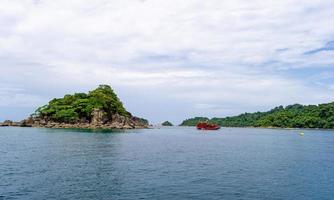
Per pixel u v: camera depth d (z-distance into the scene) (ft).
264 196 143.74
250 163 242.37
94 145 357.61
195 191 148.66
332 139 594.65
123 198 135.74
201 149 357.41
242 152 329.52
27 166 205.87
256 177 184.85
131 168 206.28
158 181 167.73
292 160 264.31
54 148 317.63
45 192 142.41
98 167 207.41
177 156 278.46
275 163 244.63
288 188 158.71
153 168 208.03
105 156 262.88
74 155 265.34
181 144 430.61
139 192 145.18
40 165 211.00
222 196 141.69
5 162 220.02
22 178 168.66
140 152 302.45
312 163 246.47
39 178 169.78
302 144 459.73
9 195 136.56
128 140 460.55
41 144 358.64
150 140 490.49
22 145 344.69
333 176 191.01
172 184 161.38
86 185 156.25
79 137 478.59
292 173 200.23
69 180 166.50
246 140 551.18
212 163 238.27
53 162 224.74
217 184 163.94
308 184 168.04
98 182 162.91
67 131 646.33
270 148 386.93
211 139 570.87
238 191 150.71
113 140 443.32
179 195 141.38
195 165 225.76
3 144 354.33
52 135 515.50
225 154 305.73
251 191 151.53
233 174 192.95
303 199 140.77
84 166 210.38
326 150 361.92
